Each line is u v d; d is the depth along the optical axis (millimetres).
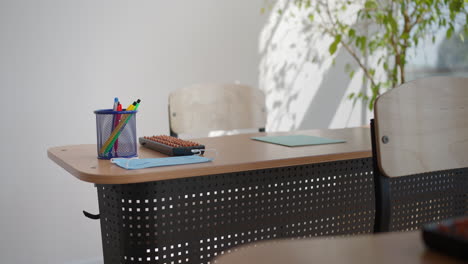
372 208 1875
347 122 3561
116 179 1212
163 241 1482
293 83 3338
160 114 2961
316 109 3438
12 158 2650
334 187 1784
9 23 2588
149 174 1229
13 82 2621
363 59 3557
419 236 651
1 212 2646
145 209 1452
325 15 3400
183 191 1496
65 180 2781
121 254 1492
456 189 1792
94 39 2768
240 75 3162
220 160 1396
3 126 2617
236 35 3123
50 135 2719
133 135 1495
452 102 1385
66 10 2695
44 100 2689
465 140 1397
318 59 3402
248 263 571
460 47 3223
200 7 3006
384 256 585
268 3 3201
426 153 1332
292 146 1667
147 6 2873
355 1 3473
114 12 2799
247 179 1603
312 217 1745
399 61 3020
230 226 1587
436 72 3398
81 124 2779
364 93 3598
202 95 2363
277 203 1669
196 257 1537
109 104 2832
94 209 2869
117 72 2834
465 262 559
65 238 2805
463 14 3105
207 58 3055
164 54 2938
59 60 2703
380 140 1268
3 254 2664
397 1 3049
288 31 3287
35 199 2715
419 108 1332
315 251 606
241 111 2430
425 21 2924
